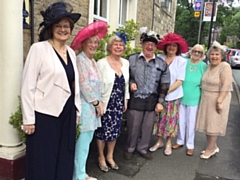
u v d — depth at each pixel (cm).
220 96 360
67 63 238
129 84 347
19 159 279
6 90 265
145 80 346
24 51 347
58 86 228
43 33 235
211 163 379
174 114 386
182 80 376
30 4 346
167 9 1091
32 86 222
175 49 374
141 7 795
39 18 371
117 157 378
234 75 1733
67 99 238
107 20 617
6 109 268
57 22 226
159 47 383
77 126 265
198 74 382
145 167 353
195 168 360
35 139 231
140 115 356
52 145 235
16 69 264
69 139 247
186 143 411
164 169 351
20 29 263
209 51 372
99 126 297
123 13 721
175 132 393
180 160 382
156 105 363
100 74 286
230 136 504
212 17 1052
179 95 383
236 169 364
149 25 898
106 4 611
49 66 222
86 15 497
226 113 371
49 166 237
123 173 331
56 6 229
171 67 376
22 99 223
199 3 1224
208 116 374
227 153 419
